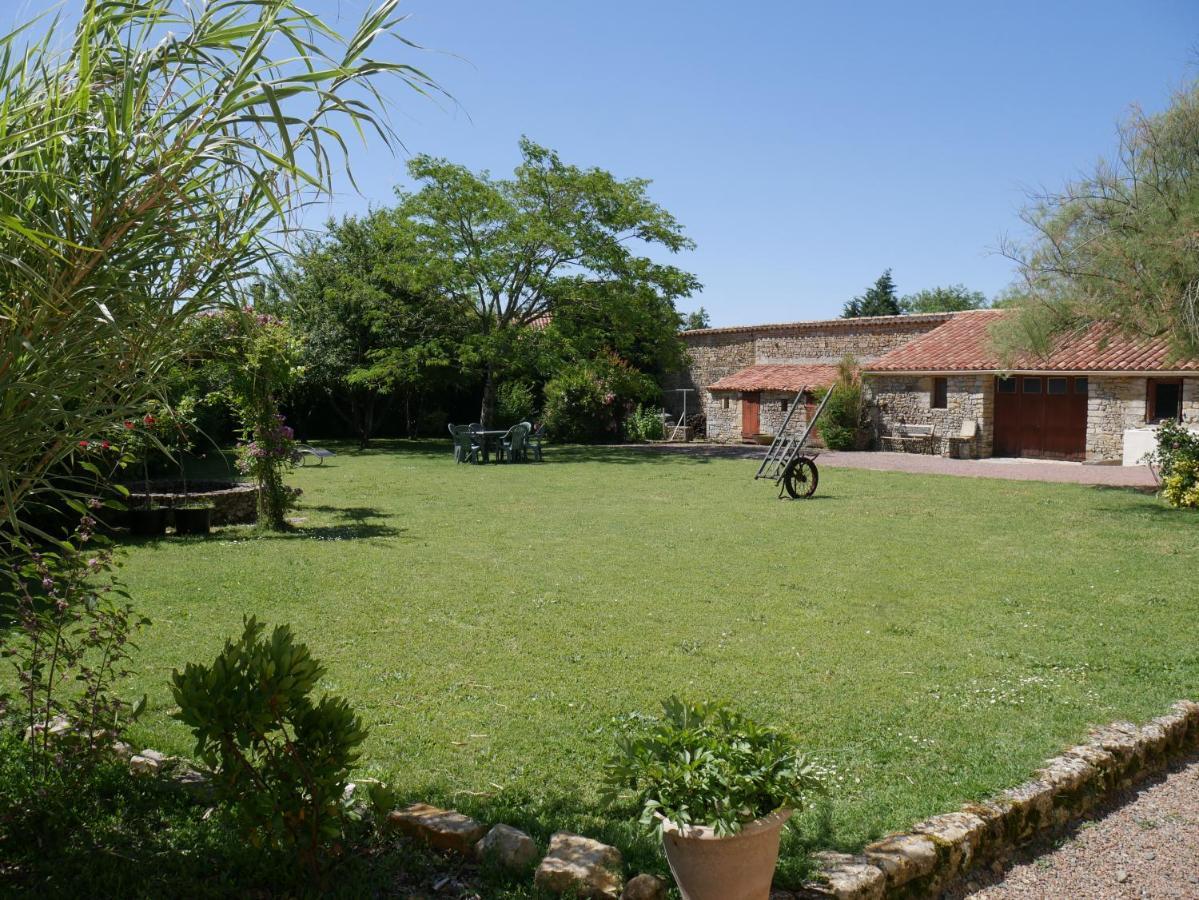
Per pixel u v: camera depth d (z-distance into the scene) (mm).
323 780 2764
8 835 3117
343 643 5750
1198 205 10984
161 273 2355
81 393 2318
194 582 7473
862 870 2959
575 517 11938
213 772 2766
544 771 3850
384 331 25625
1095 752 4031
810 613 6613
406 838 3207
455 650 5609
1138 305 11469
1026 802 3572
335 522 11430
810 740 4207
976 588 7473
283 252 2449
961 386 22484
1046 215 12711
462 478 17391
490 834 3141
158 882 2857
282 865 2865
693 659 5465
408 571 8117
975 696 4828
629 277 24734
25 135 2033
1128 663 5398
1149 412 19234
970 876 3295
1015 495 14219
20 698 4309
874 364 24859
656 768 2703
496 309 25875
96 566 3572
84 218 2115
